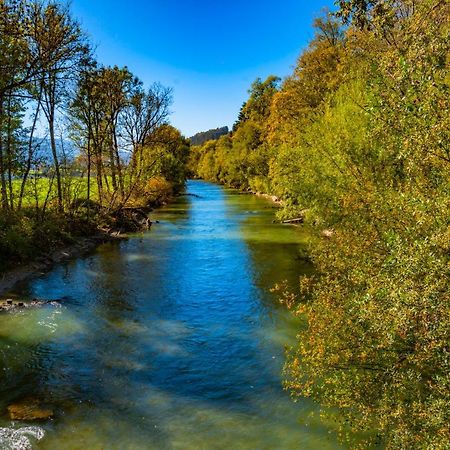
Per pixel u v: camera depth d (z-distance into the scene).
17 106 24.44
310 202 18.12
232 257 24.98
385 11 9.01
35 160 25.66
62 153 29.36
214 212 50.03
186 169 91.25
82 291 18.61
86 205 34.69
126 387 10.70
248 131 82.69
